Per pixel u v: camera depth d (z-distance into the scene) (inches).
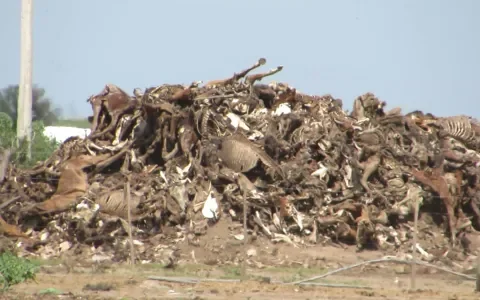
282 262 4343.0
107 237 4419.3
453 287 3878.0
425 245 4739.2
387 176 5012.3
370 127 5354.3
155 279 3713.1
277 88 5570.9
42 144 6343.5
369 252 4576.8
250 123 5255.9
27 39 6127.0
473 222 5068.9
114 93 5191.9
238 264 4286.4
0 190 4813.0
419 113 5787.4
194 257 4360.2
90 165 4852.4
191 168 4837.6
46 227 4574.3
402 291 3612.2
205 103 5167.3
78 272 3902.6
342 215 4660.4
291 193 4808.1
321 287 3646.7
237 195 4719.5
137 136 5017.2
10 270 3486.7
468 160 5221.5
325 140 5068.9
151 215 4554.6
